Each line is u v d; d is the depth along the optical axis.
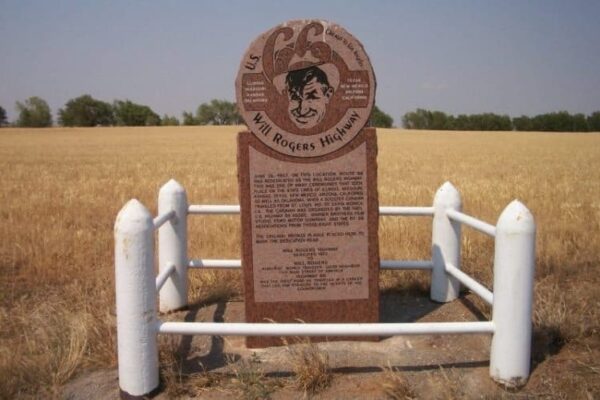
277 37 4.47
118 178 18.88
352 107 4.53
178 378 4.08
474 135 71.69
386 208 5.61
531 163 27.45
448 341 4.66
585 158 31.70
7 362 4.13
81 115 106.81
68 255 7.50
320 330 3.89
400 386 3.81
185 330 3.90
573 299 5.59
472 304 5.56
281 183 4.60
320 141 4.55
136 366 3.83
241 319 5.29
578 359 4.25
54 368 4.22
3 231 8.80
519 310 3.87
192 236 8.32
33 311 5.50
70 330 4.79
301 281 4.68
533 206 11.24
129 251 3.75
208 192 14.73
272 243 4.65
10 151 39.03
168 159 30.42
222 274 6.57
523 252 3.83
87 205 12.02
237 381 3.99
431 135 71.12
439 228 5.57
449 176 19.78
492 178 18.81
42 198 13.05
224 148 42.78
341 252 4.66
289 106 4.52
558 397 3.77
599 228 8.63
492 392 3.88
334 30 4.47
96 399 3.91
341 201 4.62
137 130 79.94
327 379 3.98
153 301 3.87
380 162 28.12
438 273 5.63
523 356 3.91
